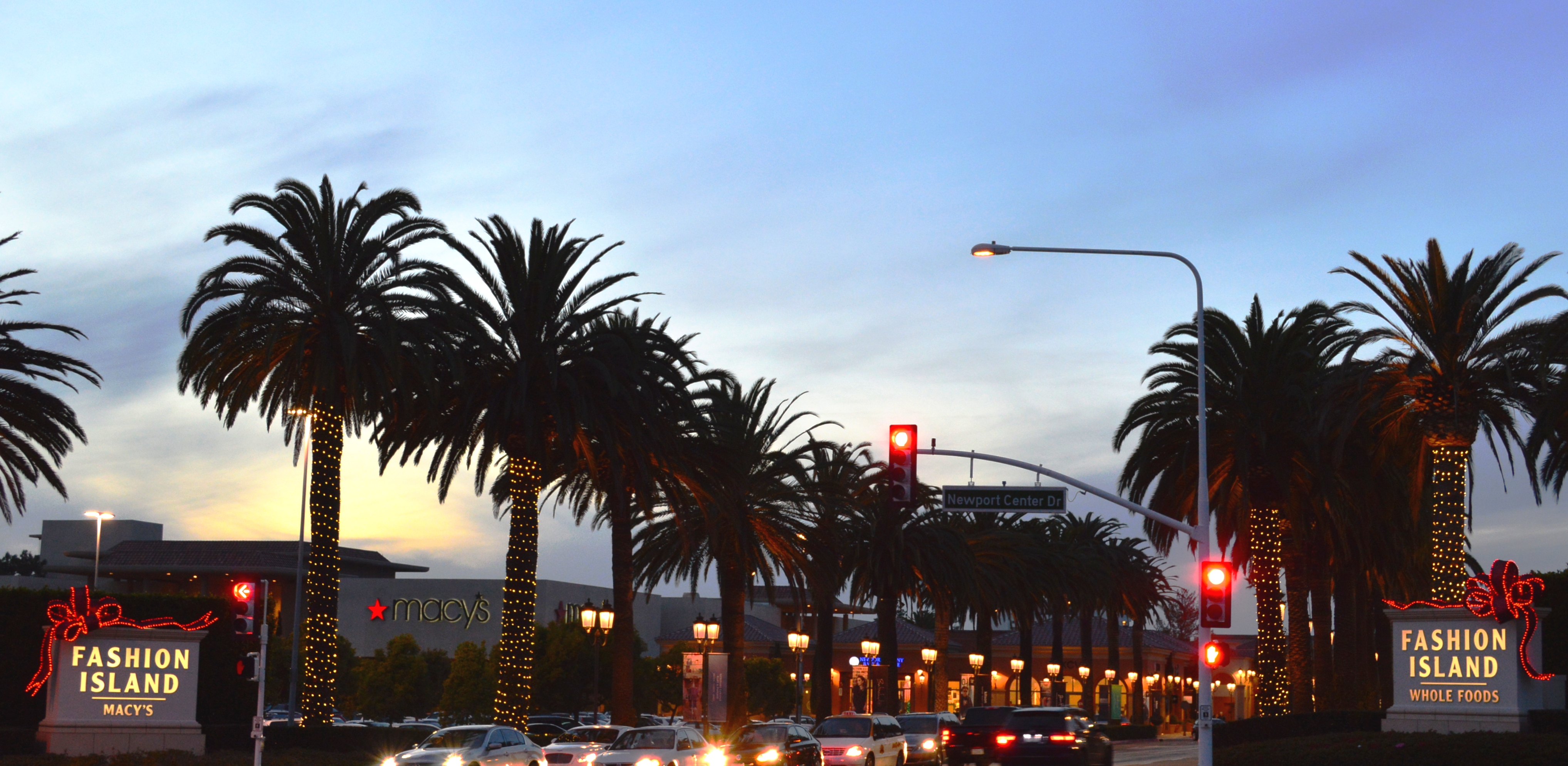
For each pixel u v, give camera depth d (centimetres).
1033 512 2905
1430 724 3067
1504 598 2948
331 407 3884
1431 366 3638
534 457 4134
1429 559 4388
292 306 3816
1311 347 4356
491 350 3903
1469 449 3694
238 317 3709
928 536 5734
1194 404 4300
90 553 9712
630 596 4406
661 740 3197
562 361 4050
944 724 4503
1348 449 4322
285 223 3791
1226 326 4253
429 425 3978
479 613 9444
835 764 3800
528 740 3219
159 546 9912
